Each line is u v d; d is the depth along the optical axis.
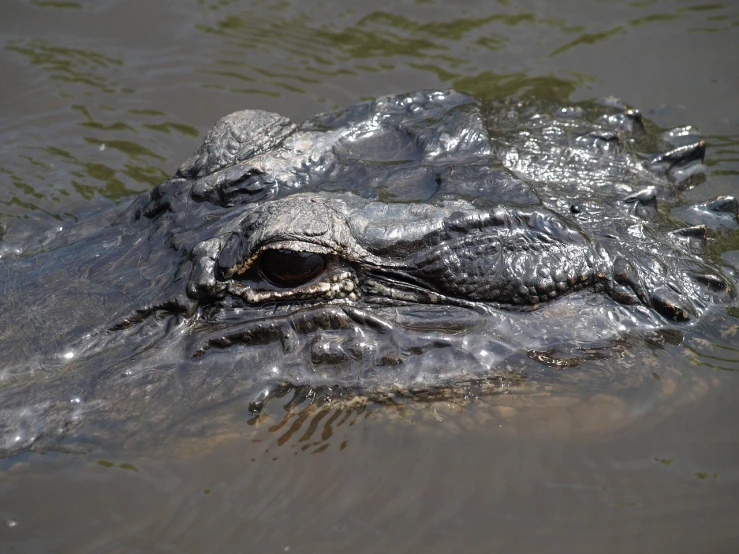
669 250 6.71
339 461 6.01
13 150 9.94
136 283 6.39
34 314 6.32
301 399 6.05
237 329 6.07
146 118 10.60
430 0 12.87
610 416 6.21
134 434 5.79
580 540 5.61
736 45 11.92
